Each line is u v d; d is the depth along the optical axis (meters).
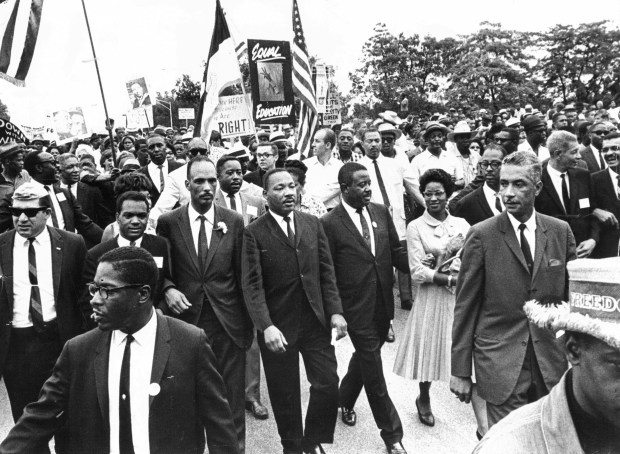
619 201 5.85
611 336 1.39
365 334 4.31
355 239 4.39
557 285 3.39
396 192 7.21
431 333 4.61
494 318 3.41
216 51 8.09
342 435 4.68
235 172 5.54
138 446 2.52
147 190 4.52
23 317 4.12
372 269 4.37
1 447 2.53
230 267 4.24
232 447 2.69
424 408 4.90
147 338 2.62
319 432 4.11
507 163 3.44
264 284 4.14
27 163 5.64
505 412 3.33
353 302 4.35
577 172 5.75
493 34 26.00
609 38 32.75
